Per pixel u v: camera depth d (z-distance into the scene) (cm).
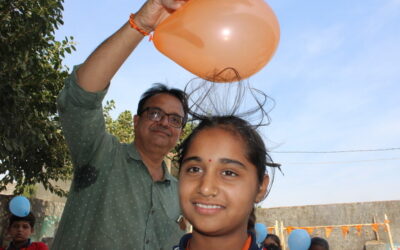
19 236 457
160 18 173
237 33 146
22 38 483
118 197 221
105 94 192
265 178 142
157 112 247
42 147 656
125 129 1209
